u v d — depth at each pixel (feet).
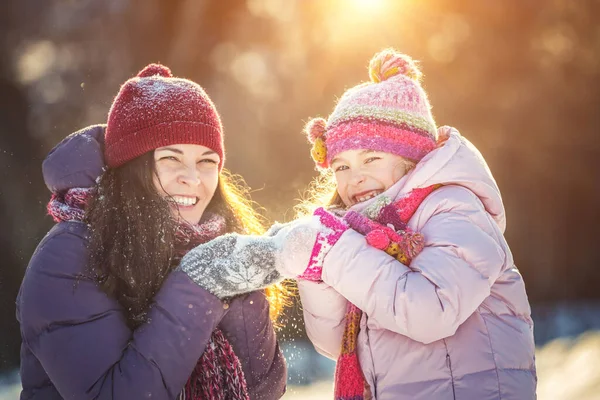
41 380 8.96
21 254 29.58
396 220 9.34
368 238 8.92
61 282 8.63
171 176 9.18
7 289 29.37
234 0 62.95
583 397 20.65
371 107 9.70
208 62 63.67
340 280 8.91
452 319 8.57
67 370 8.39
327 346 9.89
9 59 58.18
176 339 8.46
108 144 9.33
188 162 9.29
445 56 62.95
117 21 61.16
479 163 9.58
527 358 9.30
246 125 60.49
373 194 9.83
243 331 9.39
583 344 30.09
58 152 9.34
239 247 8.74
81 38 60.64
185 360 8.49
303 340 35.76
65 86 57.82
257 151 59.47
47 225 39.50
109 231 8.91
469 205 9.20
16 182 43.80
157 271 8.92
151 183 9.14
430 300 8.53
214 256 8.75
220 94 62.18
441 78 62.69
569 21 63.00
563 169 64.03
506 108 63.10
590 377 22.84
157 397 8.33
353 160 9.80
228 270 8.64
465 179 9.38
